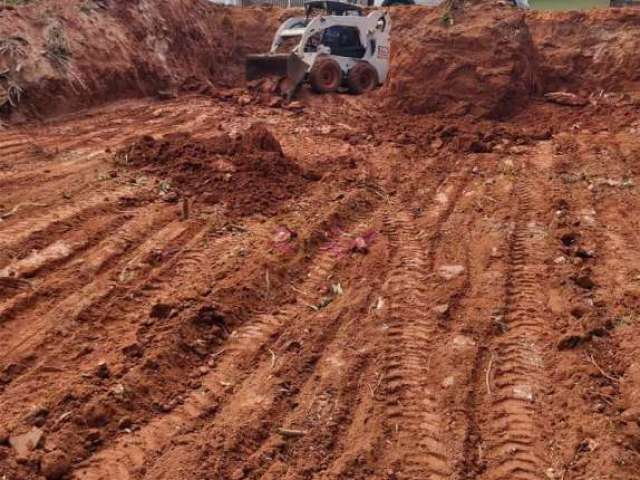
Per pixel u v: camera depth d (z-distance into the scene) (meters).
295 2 27.09
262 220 7.70
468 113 13.22
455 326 5.54
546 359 5.08
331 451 4.16
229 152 9.42
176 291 5.98
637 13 16.36
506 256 6.79
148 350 5.04
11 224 7.00
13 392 4.54
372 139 11.68
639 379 4.72
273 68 15.59
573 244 7.18
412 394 4.70
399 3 24.12
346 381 4.82
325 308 5.86
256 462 4.02
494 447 4.22
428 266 6.65
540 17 17.36
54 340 5.17
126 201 7.92
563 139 11.62
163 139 10.15
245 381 4.84
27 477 3.84
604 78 15.61
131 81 14.57
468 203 8.41
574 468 3.99
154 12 16.66
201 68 17.89
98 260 6.45
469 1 15.01
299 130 12.22
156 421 4.41
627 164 10.06
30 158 9.55
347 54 16.47
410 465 4.05
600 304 5.84
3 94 11.74
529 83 14.11
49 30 13.23
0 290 5.75
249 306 5.84
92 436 4.19
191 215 7.73
